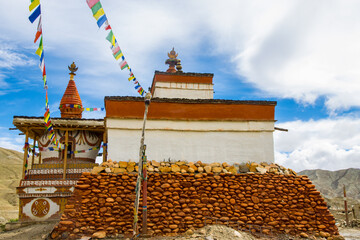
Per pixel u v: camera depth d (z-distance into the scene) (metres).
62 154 19.11
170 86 20.11
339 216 33.88
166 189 13.25
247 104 15.71
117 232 12.33
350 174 106.88
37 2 7.89
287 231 13.31
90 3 8.20
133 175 13.25
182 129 14.91
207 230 12.13
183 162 14.38
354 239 16.95
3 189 63.66
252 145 15.37
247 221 13.32
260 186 13.95
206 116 15.22
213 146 15.02
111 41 9.00
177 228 12.75
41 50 8.57
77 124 18.42
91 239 11.86
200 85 20.55
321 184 103.69
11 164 90.94
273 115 15.91
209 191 13.58
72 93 22.12
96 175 13.06
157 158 14.36
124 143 14.28
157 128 14.66
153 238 11.97
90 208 12.50
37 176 18.28
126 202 12.80
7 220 23.33
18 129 19.14
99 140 20.50
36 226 16.42
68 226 12.10
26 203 17.58
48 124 11.59
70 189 17.98
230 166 14.52
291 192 14.05
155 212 12.80
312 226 13.55
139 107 14.70
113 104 14.48
